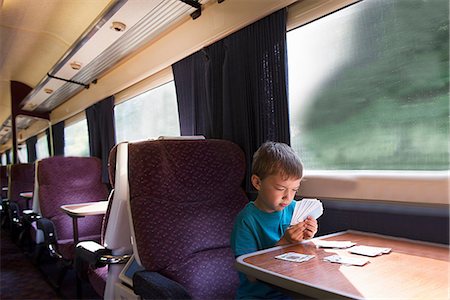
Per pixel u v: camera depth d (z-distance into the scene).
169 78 2.98
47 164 3.36
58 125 5.78
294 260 1.06
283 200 1.36
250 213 1.42
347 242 1.28
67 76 3.99
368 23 1.62
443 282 0.86
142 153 1.63
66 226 3.16
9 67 5.13
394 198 1.45
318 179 1.75
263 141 1.96
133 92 3.52
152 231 1.55
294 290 0.87
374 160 1.59
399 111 1.50
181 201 1.67
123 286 1.71
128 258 1.85
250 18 2.02
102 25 2.62
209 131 2.35
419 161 1.44
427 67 1.42
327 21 1.80
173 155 1.71
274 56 1.91
